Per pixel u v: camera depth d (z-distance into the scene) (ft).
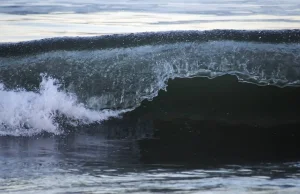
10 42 86.99
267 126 74.43
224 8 125.59
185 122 75.41
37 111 75.05
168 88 80.69
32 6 128.57
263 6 128.06
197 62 82.53
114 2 133.80
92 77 80.89
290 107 78.33
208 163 59.62
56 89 78.95
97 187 51.49
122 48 83.82
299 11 121.70
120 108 78.48
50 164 58.95
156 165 58.80
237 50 83.82
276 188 51.60
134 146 66.59
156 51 83.35
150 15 117.29
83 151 64.39
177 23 107.65
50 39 85.61
